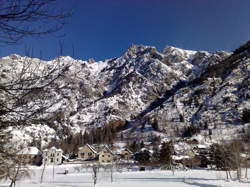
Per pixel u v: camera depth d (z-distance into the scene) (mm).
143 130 150125
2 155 4020
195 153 76562
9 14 2941
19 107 3234
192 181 32656
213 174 45969
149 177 42375
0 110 3150
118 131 167500
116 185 29844
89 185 31656
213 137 103812
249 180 33594
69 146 98938
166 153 67250
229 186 27375
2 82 3115
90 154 92625
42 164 66750
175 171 56938
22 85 3184
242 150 46750
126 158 97500
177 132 131375
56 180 41312
